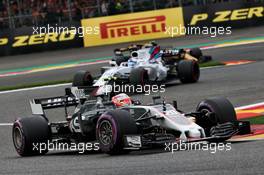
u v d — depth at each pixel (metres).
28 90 84.56
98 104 43.06
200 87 71.50
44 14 125.56
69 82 88.00
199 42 113.75
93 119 41.75
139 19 122.25
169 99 65.56
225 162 31.77
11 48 123.75
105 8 125.12
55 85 86.75
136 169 32.59
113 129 37.94
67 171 34.47
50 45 123.69
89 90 45.28
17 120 43.94
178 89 71.56
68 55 116.94
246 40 110.00
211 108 40.19
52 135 45.22
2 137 55.59
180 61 75.75
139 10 124.56
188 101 63.59
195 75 75.56
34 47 123.88
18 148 43.91
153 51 72.50
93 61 107.25
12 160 42.59
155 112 39.88
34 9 127.00
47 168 36.66
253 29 120.00
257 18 122.44
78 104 44.84
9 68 110.75
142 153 38.75
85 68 100.88
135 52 72.00
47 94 79.38
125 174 31.64
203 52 103.38
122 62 72.31
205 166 31.39
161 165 32.94
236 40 111.44
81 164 36.62
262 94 62.72
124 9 125.00
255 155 32.81
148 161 34.84
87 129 42.28
